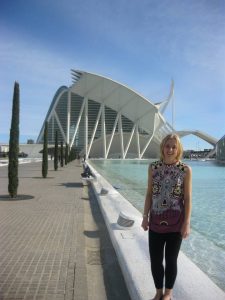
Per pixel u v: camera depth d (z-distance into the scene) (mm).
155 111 89875
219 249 6516
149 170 3555
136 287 3828
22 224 7621
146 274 4180
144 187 18766
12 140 11922
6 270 4648
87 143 91000
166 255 3412
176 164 3418
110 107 92062
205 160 85438
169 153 3408
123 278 4543
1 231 6922
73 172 27984
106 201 10391
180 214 3363
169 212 3355
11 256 5258
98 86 86750
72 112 90812
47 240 6234
